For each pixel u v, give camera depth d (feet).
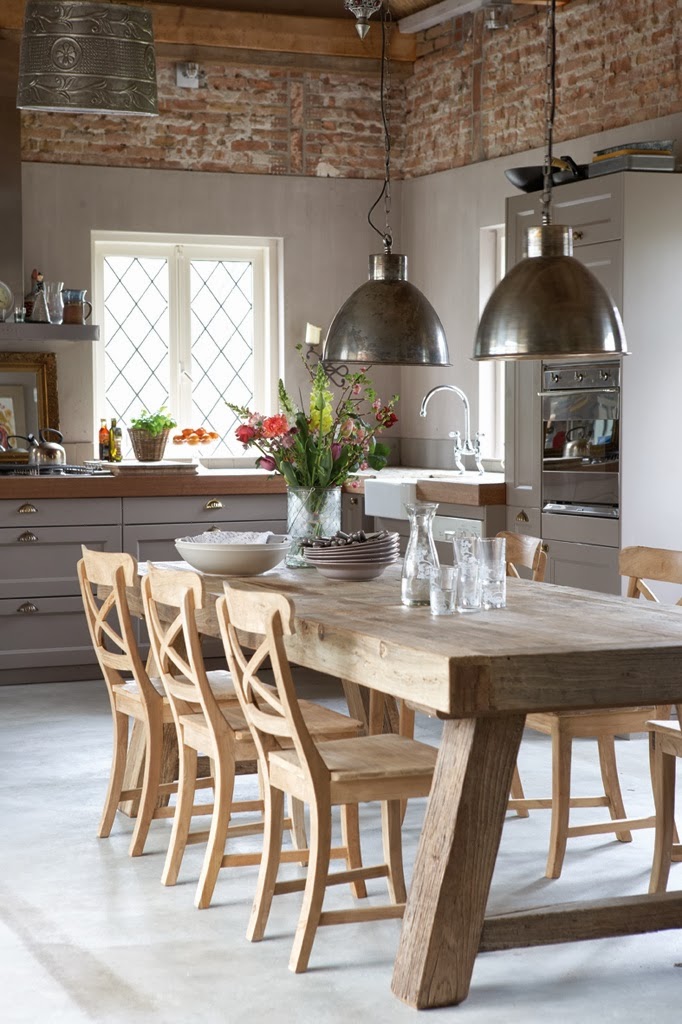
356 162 27.32
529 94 23.56
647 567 13.58
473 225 25.22
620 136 21.17
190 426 27.04
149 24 15.97
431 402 26.89
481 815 9.71
